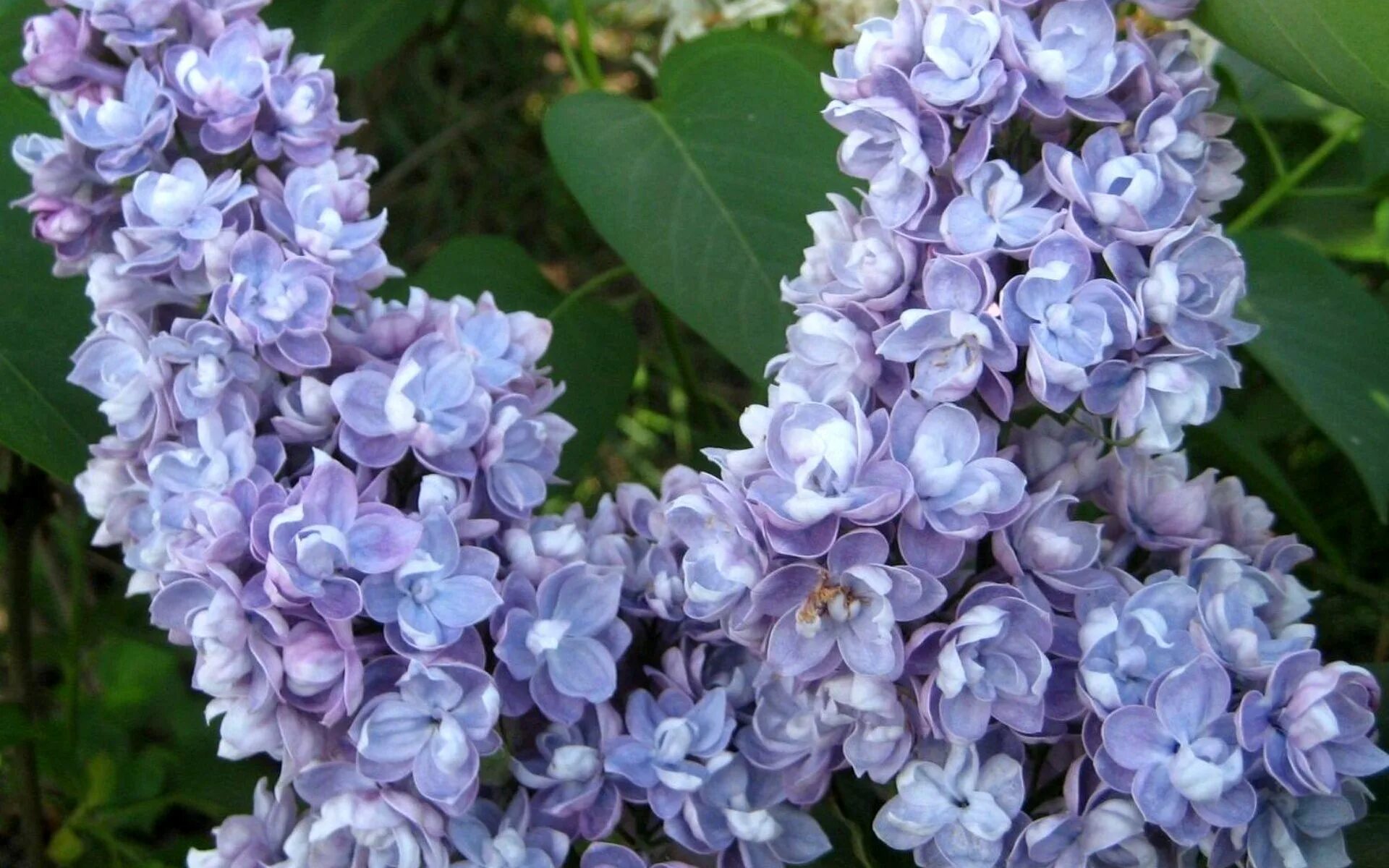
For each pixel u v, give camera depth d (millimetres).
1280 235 534
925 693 372
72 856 535
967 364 377
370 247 416
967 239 380
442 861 382
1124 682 374
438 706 384
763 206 476
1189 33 426
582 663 396
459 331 414
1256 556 408
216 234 404
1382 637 543
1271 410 604
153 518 404
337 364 411
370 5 571
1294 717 359
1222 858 368
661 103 498
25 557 514
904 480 368
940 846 379
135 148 415
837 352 386
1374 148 556
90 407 455
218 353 403
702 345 794
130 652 590
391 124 851
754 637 378
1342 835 382
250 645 376
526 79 910
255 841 400
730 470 376
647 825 411
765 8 573
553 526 415
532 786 395
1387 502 498
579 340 525
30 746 526
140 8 418
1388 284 643
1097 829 367
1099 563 395
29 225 463
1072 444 403
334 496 384
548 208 880
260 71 420
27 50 427
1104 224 380
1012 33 380
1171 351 376
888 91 385
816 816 433
